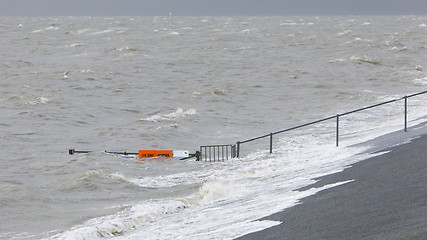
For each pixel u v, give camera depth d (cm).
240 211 2009
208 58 11688
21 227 2291
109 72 9525
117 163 3572
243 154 3838
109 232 2053
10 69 10412
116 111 6141
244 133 4834
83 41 17375
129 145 4406
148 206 2358
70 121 5562
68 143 4484
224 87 7731
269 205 2000
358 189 1919
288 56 11919
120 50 13425
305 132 4578
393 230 1336
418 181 1831
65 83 8400
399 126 3703
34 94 7338
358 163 2491
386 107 5528
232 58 11656
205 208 2247
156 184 3023
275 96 6969
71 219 2361
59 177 3316
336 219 1570
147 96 7188
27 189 2919
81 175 3156
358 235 1364
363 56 10425
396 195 1700
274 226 1648
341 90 7175
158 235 1877
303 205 1862
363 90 7125
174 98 6975
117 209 2464
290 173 2703
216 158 3800
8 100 6769
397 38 15012
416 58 10744
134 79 8831
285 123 5222
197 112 5888
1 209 2555
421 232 1269
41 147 4344
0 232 2223
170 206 2342
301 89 7456
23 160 3878
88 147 4344
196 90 7456
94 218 2342
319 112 5731
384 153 2591
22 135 4834
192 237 1739
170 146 4384
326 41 15200
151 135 4709
